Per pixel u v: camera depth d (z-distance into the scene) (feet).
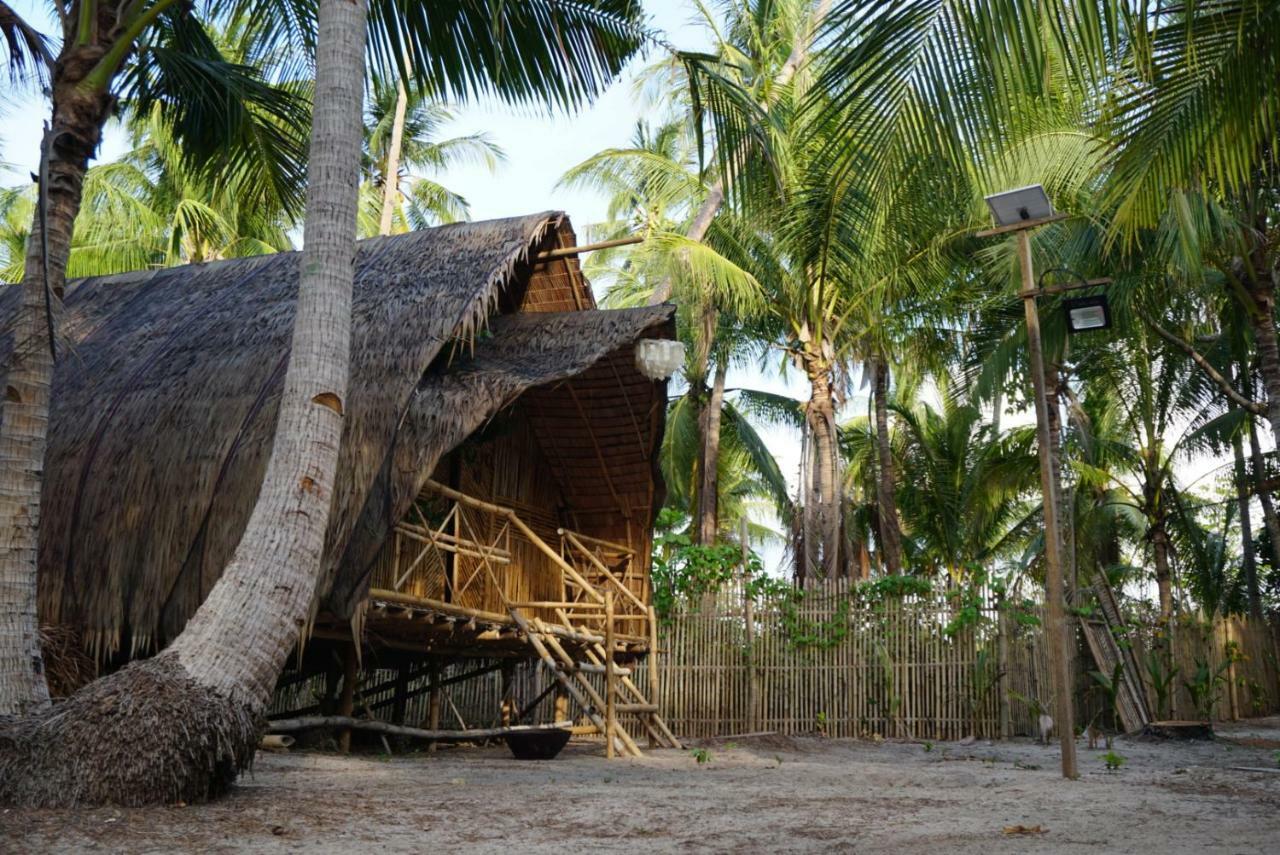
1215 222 42.22
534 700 44.91
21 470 21.88
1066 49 19.42
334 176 22.57
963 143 20.97
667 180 67.05
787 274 64.44
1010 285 52.75
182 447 30.12
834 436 65.26
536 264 38.65
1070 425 81.25
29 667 21.08
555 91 30.78
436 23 29.30
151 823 16.60
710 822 18.33
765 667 50.42
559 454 42.93
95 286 41.37
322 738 34.04
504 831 16.97
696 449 85.05
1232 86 21.83
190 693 19.01
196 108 32.73
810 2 58.18
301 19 31.86
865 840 16.46
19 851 14.34
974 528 87.51
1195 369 70.74
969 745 44.29
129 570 29.17
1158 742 45.85
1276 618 76.48
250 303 35.37
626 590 40.73
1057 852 15.24
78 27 24.45
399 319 31.55
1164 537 78.13
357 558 27.91
